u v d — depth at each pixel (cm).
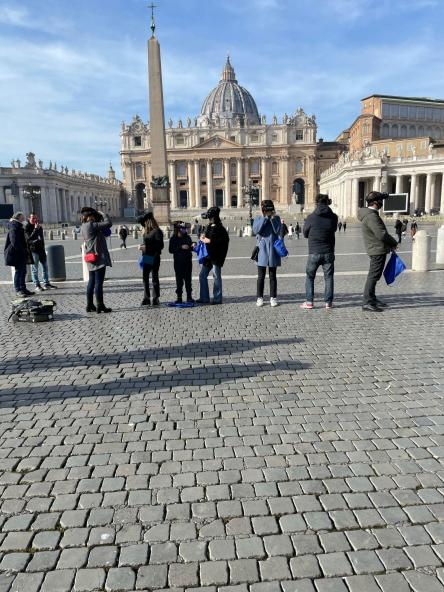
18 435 351
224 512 260
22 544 238
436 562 223
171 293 1002
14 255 953
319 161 11006
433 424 358
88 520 254
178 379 459
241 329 650
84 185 9025
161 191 3055
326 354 530
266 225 785
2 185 7138
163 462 311
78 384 450
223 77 12825
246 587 210
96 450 328
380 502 266
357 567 220
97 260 780
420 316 713
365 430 350
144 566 222
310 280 780
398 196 3672
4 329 682
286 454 318
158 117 2847
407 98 8719
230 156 10081
